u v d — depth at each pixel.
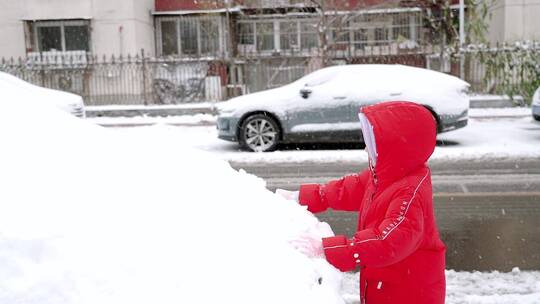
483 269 4.50
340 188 2.52
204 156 2.52
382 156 2.15
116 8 20.81
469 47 18.47
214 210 1.75
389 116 2.14
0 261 1.24
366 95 10.72
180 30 23.19
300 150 10.79
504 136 11.67
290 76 19.27
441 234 5.44
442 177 8.03
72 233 1.34
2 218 1.31
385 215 2.11
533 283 4.14
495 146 10.41
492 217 5.98
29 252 1.28
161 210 1.59
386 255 1.98
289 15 22.25
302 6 21.39
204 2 22.61
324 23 18.92
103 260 1.31
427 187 2.17
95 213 1.44
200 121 16.53
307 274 1.62
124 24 20.88
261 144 10.80
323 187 2.56
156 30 23.20
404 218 2.05
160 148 2.27
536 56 17.34
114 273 1.30
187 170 2.05
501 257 4.78
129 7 20.77
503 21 20.12
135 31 20.97
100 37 21.02
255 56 19.44
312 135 10.83
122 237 1.40
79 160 1.69
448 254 4.88
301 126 10.80
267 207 2.05
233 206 1.87
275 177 8.30
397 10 21.62
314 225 2.12
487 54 18.16
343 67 11.24
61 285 1.24
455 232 5.50
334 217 6.15
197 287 1.36
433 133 2.16
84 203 1.46
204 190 1.89
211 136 13.04
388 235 2.00
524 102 17.44
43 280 1.24
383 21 22.28
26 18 21.11
